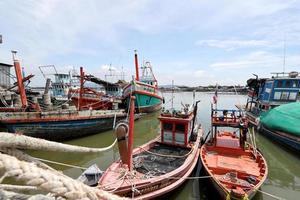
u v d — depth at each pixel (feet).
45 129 45.06
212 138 42.65
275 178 36.81
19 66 45.47
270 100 64.85
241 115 42.45
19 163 3.92
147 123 85.97
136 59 89.40
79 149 6.83
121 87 100.48
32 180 3.87
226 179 26.50
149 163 31.40
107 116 60.34
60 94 107.45
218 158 34.71
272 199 29.40
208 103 165.99
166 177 24.84
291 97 61.93
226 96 253.24
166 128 38.91
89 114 54.75
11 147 4.46
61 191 4.14
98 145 51.16
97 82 87.56
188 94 270.46
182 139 37.73
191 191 30.01
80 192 4.41
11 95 66.08
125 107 83.05
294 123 48.83
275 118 55.62
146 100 86.79
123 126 24.98
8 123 39.78
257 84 77.87
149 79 108.99
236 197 21.70
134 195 21.95
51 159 39.81
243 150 36.50
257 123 67.41
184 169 28.17
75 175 34.19
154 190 23.80
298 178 36.86
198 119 95.04
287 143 50.60
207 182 30.12
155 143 39.42
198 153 38.22
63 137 49.70
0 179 3.63
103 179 23.07
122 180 22.54
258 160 32.73
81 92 64.59
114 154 45.55
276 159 46.57
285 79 62.64
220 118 41.06
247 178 27.04
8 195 4.63
